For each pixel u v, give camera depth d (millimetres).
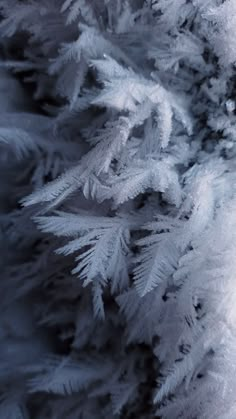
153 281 149
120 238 157
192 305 151
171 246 152
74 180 153
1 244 181
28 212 171
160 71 159
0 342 185
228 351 146
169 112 152
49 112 179
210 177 150
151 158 154
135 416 176
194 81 159
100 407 179
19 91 182
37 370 180
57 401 181
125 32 162
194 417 155
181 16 155
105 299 172
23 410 185
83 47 159
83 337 175
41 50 176
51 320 182
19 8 169
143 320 161
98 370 174
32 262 178
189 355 151
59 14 168
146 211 159
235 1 143
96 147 151
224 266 146
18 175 180
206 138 158
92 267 152
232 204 148
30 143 169
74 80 165
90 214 160
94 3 164
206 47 156
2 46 182
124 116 156
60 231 155
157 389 161
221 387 146
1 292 184
